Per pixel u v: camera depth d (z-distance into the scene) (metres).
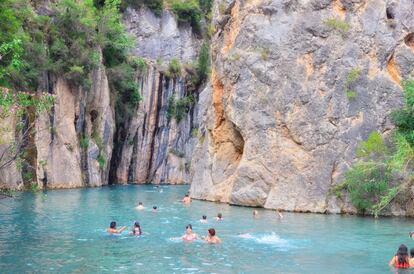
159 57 73.75
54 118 45.62
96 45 53.09
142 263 15.23
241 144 34.59
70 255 16.23
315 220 25.48
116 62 60.41
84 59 49.09
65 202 33.06
